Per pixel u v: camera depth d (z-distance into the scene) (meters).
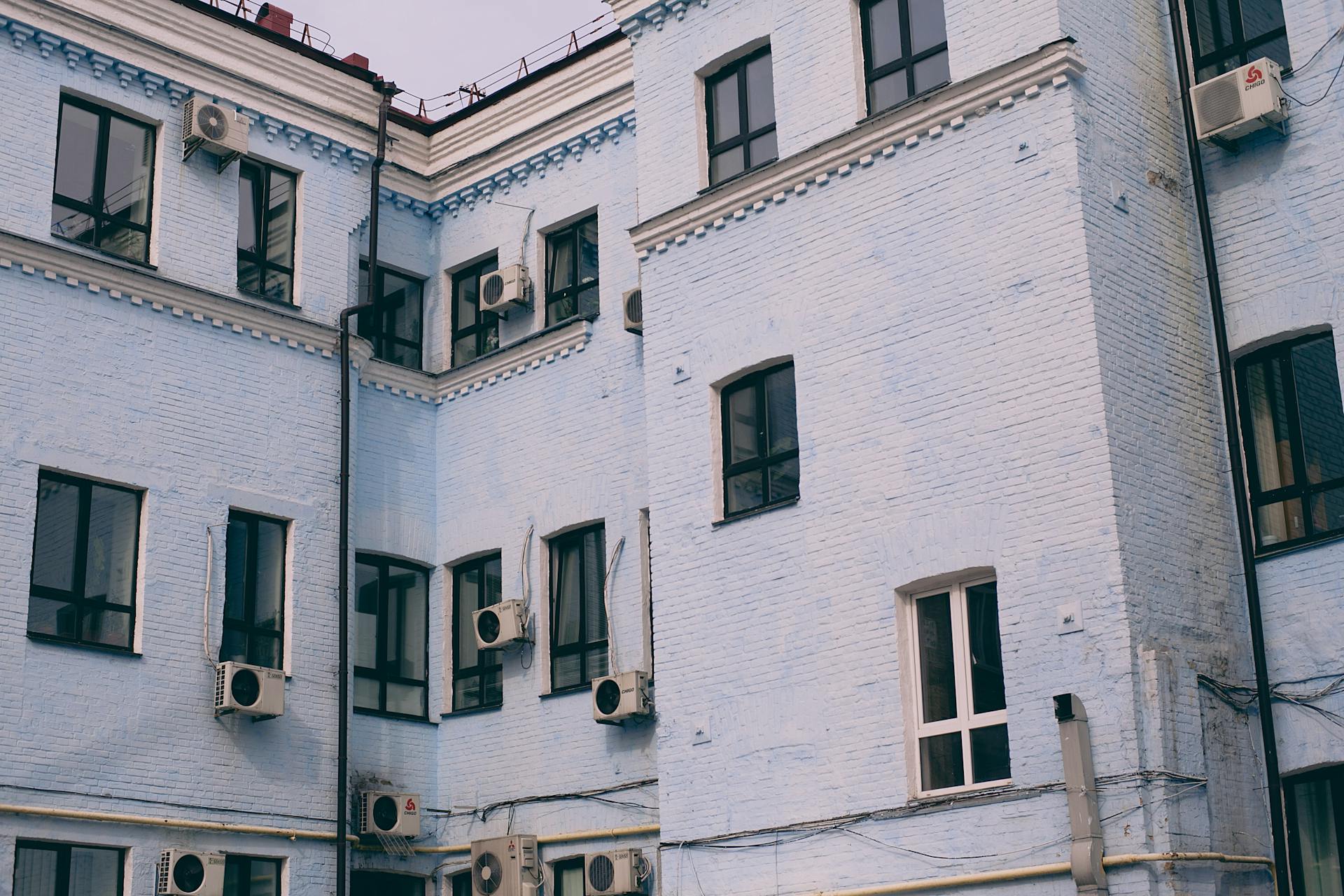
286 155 24.25
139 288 22.03
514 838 22.23
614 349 23.77
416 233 26.44
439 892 23.47
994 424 18.03
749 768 19.12
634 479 22.97
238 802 21.31
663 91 22.09
